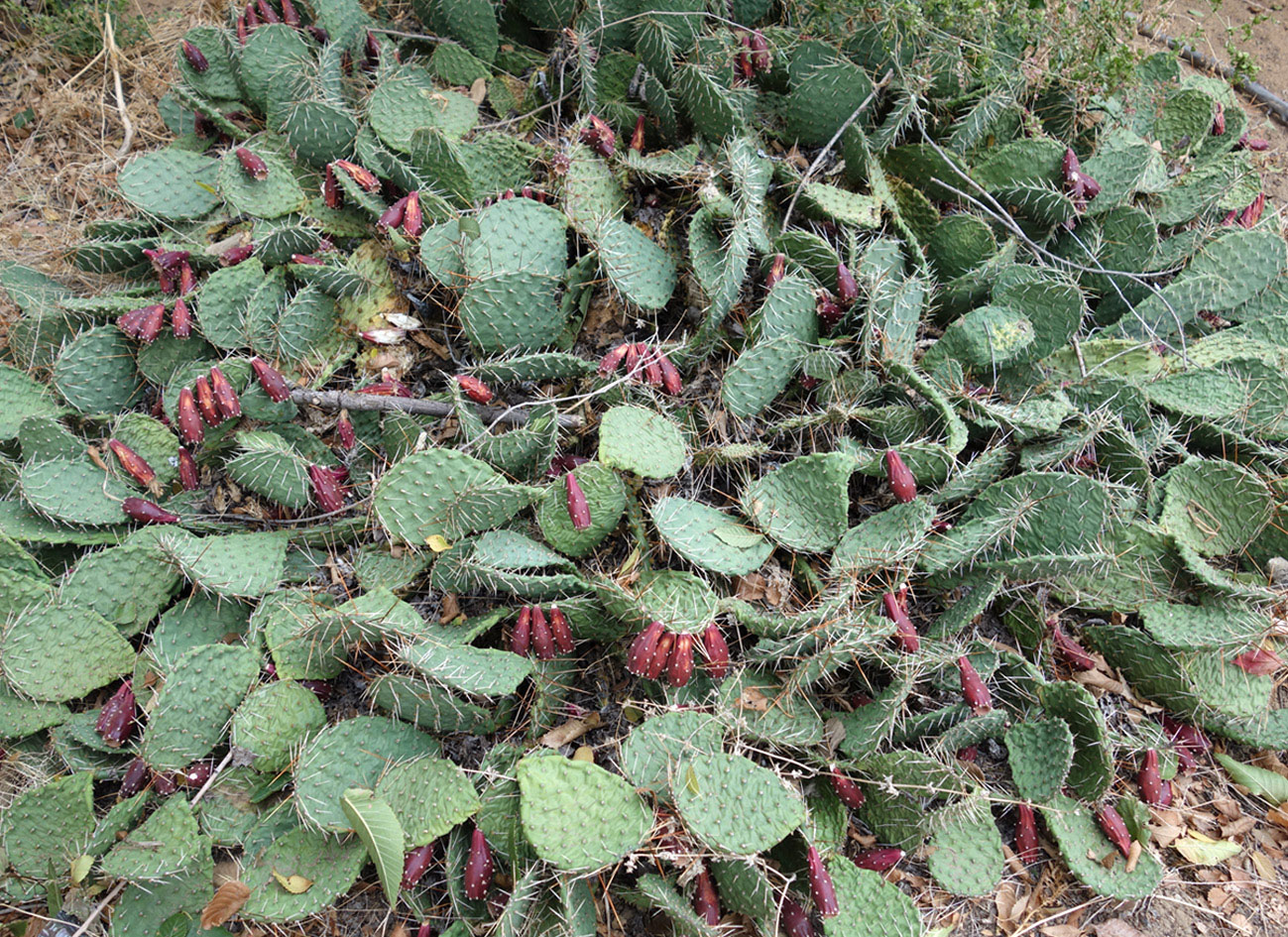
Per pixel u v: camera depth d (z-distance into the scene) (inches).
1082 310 46.2
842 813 38.4
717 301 44.3
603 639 41.5
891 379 45.4
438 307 48.4
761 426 46.1
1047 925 38.4
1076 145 56.9
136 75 60.6
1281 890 39.9
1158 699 43.4
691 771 35.7
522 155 51.7
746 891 35.5
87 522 43.1
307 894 36.4
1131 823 39.2
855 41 53.4
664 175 48.6
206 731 39.4
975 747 41.4
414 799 37.5
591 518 41.4
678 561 43.0
